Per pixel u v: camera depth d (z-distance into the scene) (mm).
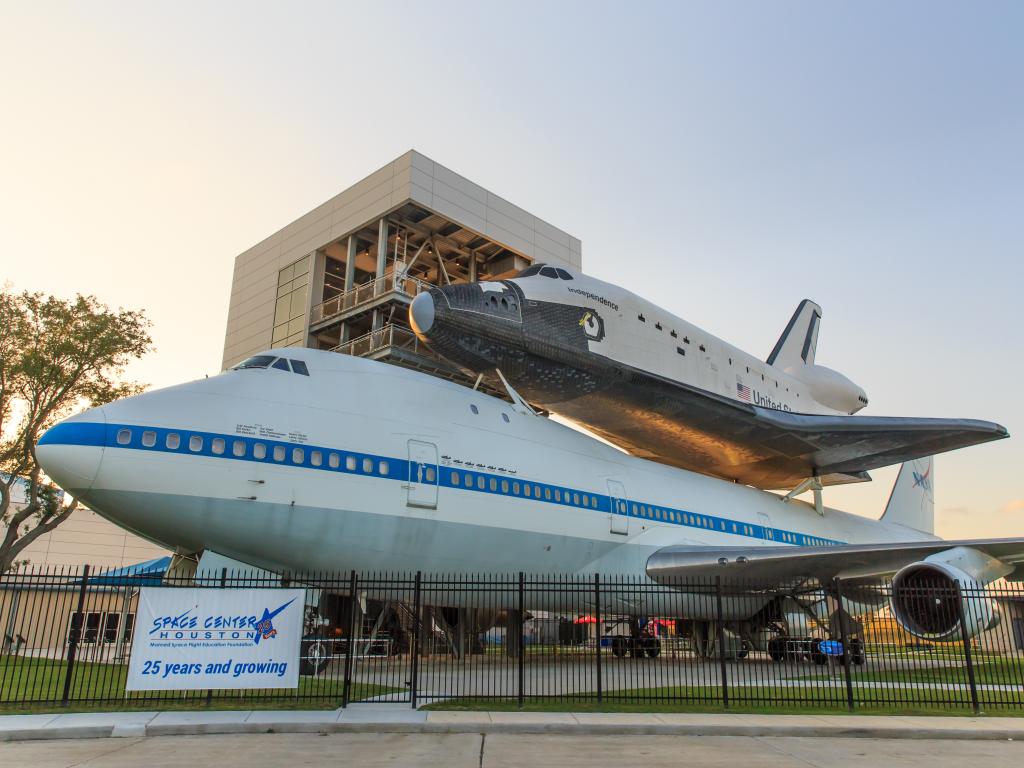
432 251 31594
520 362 18250
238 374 14695
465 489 16297
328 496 14250
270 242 34094
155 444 12812
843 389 31562
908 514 37156
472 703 11914
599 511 19281
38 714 10406
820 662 22641
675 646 24984
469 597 16891
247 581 13547
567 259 34594
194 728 9609
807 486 28062
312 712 10844
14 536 27000
